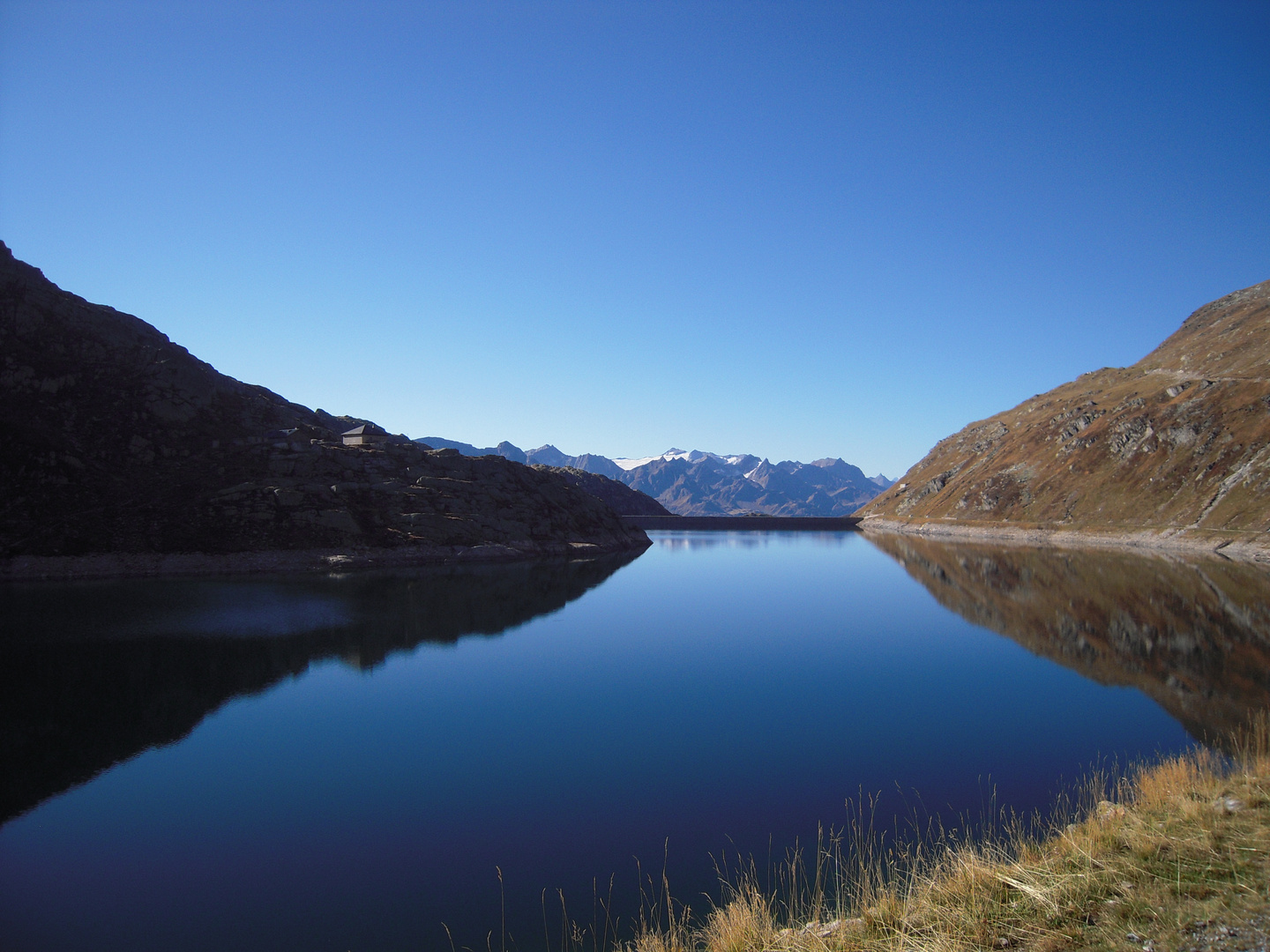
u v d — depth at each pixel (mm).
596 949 12883
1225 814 11812
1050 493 154375
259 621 46625
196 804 20234
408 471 104062
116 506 72688
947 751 24031
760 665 37969
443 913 14523
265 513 79812
